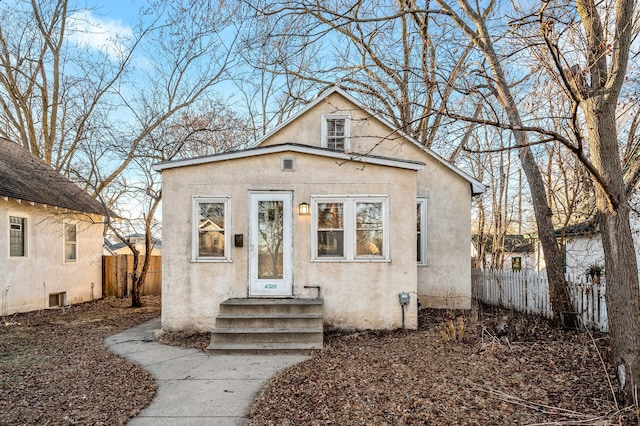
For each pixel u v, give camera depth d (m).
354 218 8.48
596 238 12.09
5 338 8.47
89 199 16.05
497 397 4.66
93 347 7.57
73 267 14.22
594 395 4.62
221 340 7.29
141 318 11.02
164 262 8.41
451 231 11.09
